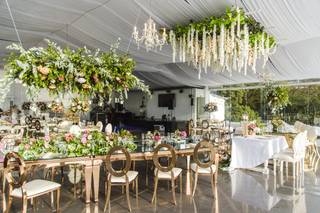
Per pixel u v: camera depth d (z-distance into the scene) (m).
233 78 10.86
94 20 5.45
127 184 3.57
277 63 7.88
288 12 3.96
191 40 4.41
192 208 3.61
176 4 4.23
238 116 12.29
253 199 3.96
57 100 3.64
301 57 7.12
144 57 7.74
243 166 5.63
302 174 5.20
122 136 4.56
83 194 4.18
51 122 9.21
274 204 3.75
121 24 5.32
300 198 4.00
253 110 11.61
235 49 4.27
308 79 9.51
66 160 3.54
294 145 4.96
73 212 3.47
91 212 3.46
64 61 3.35
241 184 4.75
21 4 4.59
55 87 3.36
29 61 3.16
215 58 4.50
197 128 9.84
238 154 5.73
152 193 4.26
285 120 10.05
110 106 15.62
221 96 13.29
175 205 3.72
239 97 12.34
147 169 5.73
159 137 4.73
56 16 5.27
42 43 7.73
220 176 5.30
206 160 5.34
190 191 4.23
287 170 5.42
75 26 5.96
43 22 5.59
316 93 9.44
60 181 4.88
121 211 3.50
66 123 8.26
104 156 3.79
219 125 10.72
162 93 15.63
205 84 12.88
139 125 15.26
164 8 4.42
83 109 5.98
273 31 4.71
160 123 14.10
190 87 14.09
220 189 4.46
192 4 4.13
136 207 3.65
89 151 3.82
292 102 9.95
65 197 4.04
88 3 4.64
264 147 5.30
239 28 3.84
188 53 4.98
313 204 3.75
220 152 6.00
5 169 3.02
